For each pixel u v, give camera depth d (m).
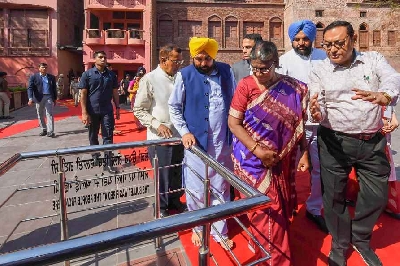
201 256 1.74
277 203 2.35
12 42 24.69
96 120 5.34
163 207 3.67
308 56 3.48
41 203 4.07
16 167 5.78
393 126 3.16
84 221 3.57
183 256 2.85
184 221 1.28
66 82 26.84
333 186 2.60
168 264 2.74
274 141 2.33
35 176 5.28
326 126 2.60
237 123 2.39
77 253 1.08
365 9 25.23
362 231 2.68
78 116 13.38
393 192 3.48
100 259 2.81
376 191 2.56
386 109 3.10
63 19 26.33
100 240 1.11
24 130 9.87
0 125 10.78
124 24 26.86
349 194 3.64
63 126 10.68
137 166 5.47
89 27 25.22
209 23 26.61
